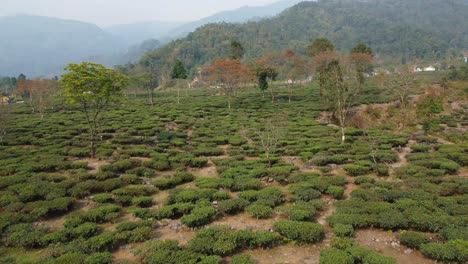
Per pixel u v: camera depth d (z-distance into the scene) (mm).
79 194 19922
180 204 17750
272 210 17734
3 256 13867
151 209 18266
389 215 15492
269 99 66750
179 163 27047
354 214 16000
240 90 88125
